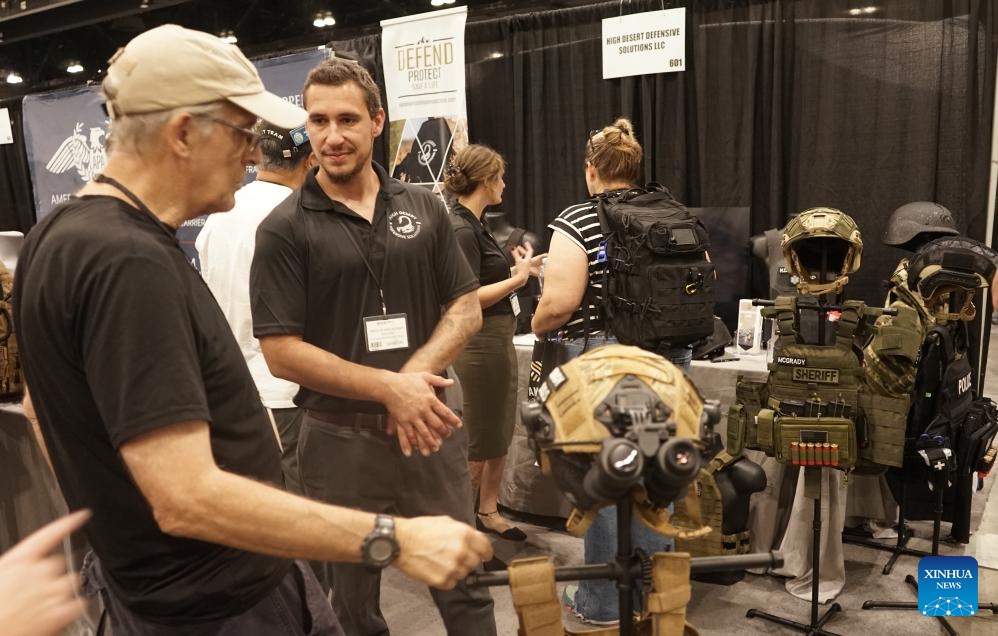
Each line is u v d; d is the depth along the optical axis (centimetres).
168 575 112
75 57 564
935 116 323
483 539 100
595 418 95
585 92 396
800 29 346
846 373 236
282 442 240
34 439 278
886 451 236
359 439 183
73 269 97
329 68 176
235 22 487
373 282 181
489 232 315
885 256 341
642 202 233
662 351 226
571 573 100
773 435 240
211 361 109
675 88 368
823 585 279
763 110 359
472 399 318
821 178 350
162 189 107
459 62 381
